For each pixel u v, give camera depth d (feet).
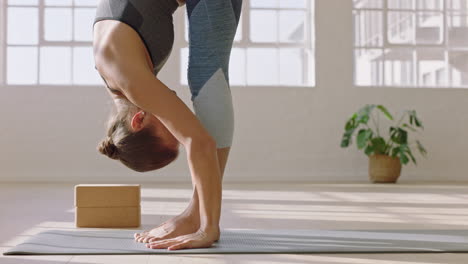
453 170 23.72
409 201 14.20
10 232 8.71
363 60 23.79
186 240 6.89
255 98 23.07
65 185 20.20
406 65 23.99
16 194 16.26
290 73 23.49
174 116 6.61
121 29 6.73
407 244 7.23
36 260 6.27
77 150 22.49
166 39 7.04
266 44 23.35
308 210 12.01
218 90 7.24
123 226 9.35
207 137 6.75
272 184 20.90
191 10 7.26
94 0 22.90
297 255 6.56
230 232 8.31
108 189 9.35
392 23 23.85
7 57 22.67
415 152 23.57
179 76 22.79
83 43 22.81
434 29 24.06
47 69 22.77
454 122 23.76
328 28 23.32
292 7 23.48
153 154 6.97
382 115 23.48
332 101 23.30
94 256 6.50
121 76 6.58
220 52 7.25
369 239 7.68
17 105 22.41
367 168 23.24
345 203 13.66
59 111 22.53
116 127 6.99
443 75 24.16
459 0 24.07
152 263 6.08
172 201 14.24
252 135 23.02
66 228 9.18
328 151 23.24
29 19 22.71
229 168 22.94
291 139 23.13
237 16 7.43
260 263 6.09
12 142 22.39
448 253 6.68
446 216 10.95
